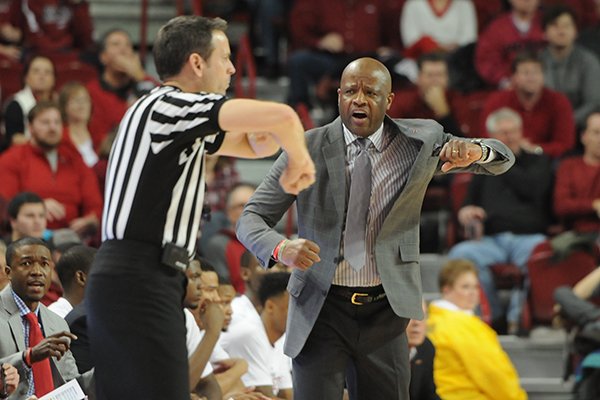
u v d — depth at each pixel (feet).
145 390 36.32
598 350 74.95
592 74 103.50
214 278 56.49
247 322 61.00
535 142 97.04
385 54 106.42
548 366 82.74
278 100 113.50
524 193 88.84
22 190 79.92
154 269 36.45
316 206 44.57
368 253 44.29
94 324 36.78
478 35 117.19
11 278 50.24
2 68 101.19
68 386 42.34
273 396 60.64
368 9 113.39
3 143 91.40
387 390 45.03
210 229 82.33
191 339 56.08
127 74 98.43
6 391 43.91
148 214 36.45
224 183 87.71
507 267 85.56
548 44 105.91
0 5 108.68
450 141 42.01
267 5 116.57
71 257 55.72
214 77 38.11
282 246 42.27
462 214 87.71
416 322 65.05
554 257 83.46
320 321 44.52
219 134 37.60
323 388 44.32
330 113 101.60
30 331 49.70
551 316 83.05
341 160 44.45
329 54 107.34
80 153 85.81
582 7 119.96
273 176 45.16
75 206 81.30
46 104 80.74
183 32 37.88
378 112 43.80
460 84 108.47
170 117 36.17
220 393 55.52
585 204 88.28
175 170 36.52
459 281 73.77
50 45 109.09
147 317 36.29
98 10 121.49
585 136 90.22
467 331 71.92
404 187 43.55
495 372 71.00
